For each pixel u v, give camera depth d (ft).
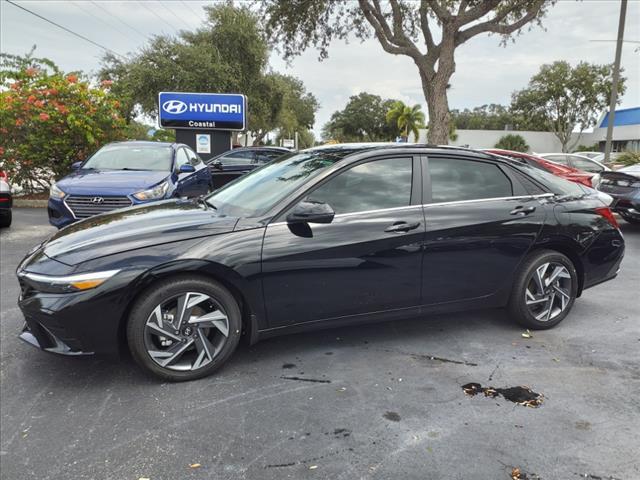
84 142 39.24
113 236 10.23
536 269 12.87
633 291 17.28
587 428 8.61
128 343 9.82
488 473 7.40
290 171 12.30
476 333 13.05
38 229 27.35
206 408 9.21
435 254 11.73
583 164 44.93
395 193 11.69
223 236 10.23
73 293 9.26
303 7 56.70
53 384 10.07
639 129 139.03
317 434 8.39
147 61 80.79
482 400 9.57
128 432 8.41
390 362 11.26
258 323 10.64
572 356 11.66
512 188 12.96
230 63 86.17
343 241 10.85
